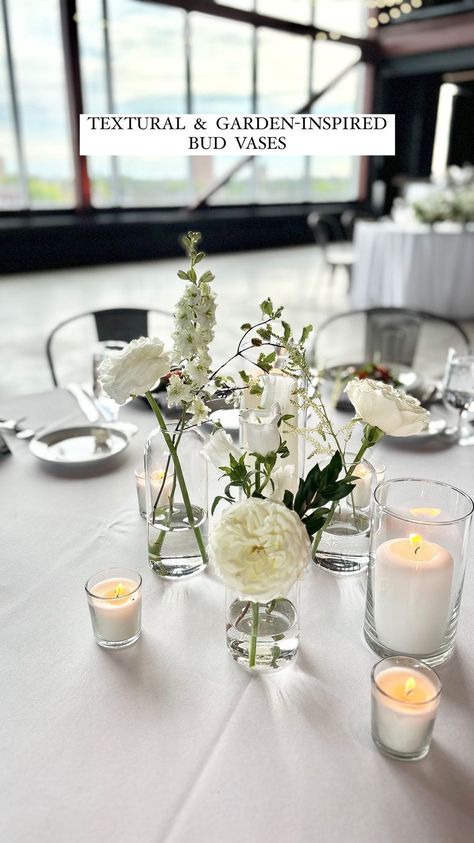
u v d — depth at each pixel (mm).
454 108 11664
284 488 719
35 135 7988
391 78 11273
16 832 576
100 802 601
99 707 706
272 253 10172
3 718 692
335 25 10484
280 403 754
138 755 647
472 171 8461
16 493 1165
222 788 611
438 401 1573
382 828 576
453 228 5734
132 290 7020
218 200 10188
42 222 8156
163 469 893
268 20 9523
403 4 10031
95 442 1359
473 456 1304
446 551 726
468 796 605
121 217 8922
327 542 928
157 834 570
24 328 5332
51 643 803
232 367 1798
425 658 752
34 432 1407
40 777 626
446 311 5562
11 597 888
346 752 649
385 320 2453
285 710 701
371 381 723
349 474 747
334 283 7512
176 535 902
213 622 842
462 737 669
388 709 621
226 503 1085
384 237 5629
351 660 773
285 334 745
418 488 829
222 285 7297
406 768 633
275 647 732
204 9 8766
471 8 9641
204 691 728
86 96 8266
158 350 750
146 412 1511
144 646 798
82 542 1018
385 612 749
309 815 586
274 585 594
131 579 851
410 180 9875
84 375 4133
